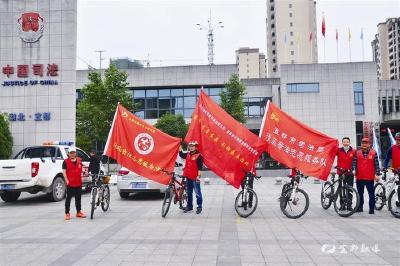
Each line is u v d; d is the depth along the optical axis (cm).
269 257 582
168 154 995
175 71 4616
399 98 5172
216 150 985
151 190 1304
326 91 4581
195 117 1014
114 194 1538
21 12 2114
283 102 4603
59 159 1363
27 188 1205
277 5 8650
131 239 712
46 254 613
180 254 604
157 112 4662
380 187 1054
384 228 796
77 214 970
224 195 1464
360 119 4584
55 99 2091
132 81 4634
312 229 791
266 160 3462
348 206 940
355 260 563
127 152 992
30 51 2106
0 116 2027
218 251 620
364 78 4581
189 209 1037
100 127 2658
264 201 1254
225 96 3312
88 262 567
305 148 975
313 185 1850
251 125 4591
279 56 8538
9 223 896
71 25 2103
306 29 8544
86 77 4622
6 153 2014
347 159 976
